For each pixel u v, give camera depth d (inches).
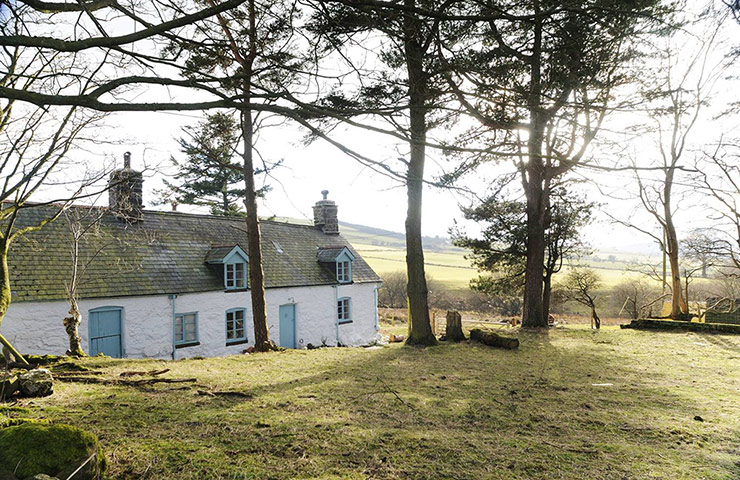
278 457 164.2
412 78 180.5
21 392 225.5
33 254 543.2
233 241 786.8
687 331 589.0
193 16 107.9
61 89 295.7
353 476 150.9
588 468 166.1
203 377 302.7
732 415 239.8
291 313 783.7
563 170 578.9
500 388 298.0
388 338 967.0
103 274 577.9
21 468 115.2
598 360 414.6
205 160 539.8
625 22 180.7
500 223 715.4
